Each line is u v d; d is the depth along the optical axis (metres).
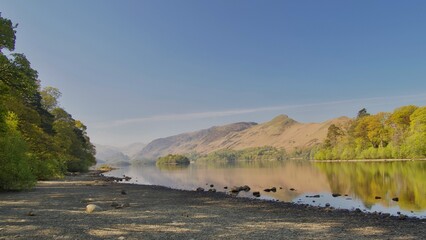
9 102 43.19
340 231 13.55
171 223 14.87
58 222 14.36
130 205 22.22
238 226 14.46
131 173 101.38
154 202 24.59
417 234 13.04
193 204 23.83
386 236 12.64
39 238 11.26
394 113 117.62
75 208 19.39
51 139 59.88
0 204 20.55
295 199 28.98
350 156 132.38
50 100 88.38
